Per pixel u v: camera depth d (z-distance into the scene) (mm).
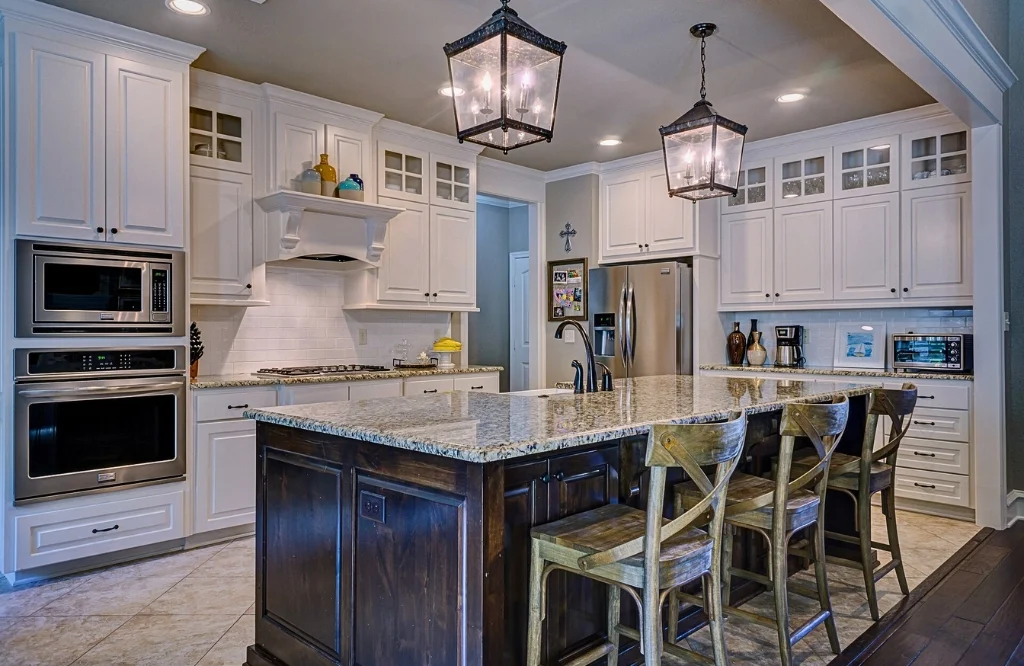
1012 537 3613
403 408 2266
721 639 1805
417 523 1682
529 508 1803
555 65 2205
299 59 3471
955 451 3949
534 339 5945
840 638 2443
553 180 5867
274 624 2166
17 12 2830
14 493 2836
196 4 2898
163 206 3242
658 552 1560
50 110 2920
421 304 4660
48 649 2330
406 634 1712
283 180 3873
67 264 2953
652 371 5086
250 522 3572
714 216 5195
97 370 3035
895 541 2824
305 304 4375
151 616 2598
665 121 4473
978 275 3826
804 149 4770
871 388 2887
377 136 4402
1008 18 3971
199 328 3887
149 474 3188
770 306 4953
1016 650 2342
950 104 3439
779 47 3344
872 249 4449
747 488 2299
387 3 2900
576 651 1956
